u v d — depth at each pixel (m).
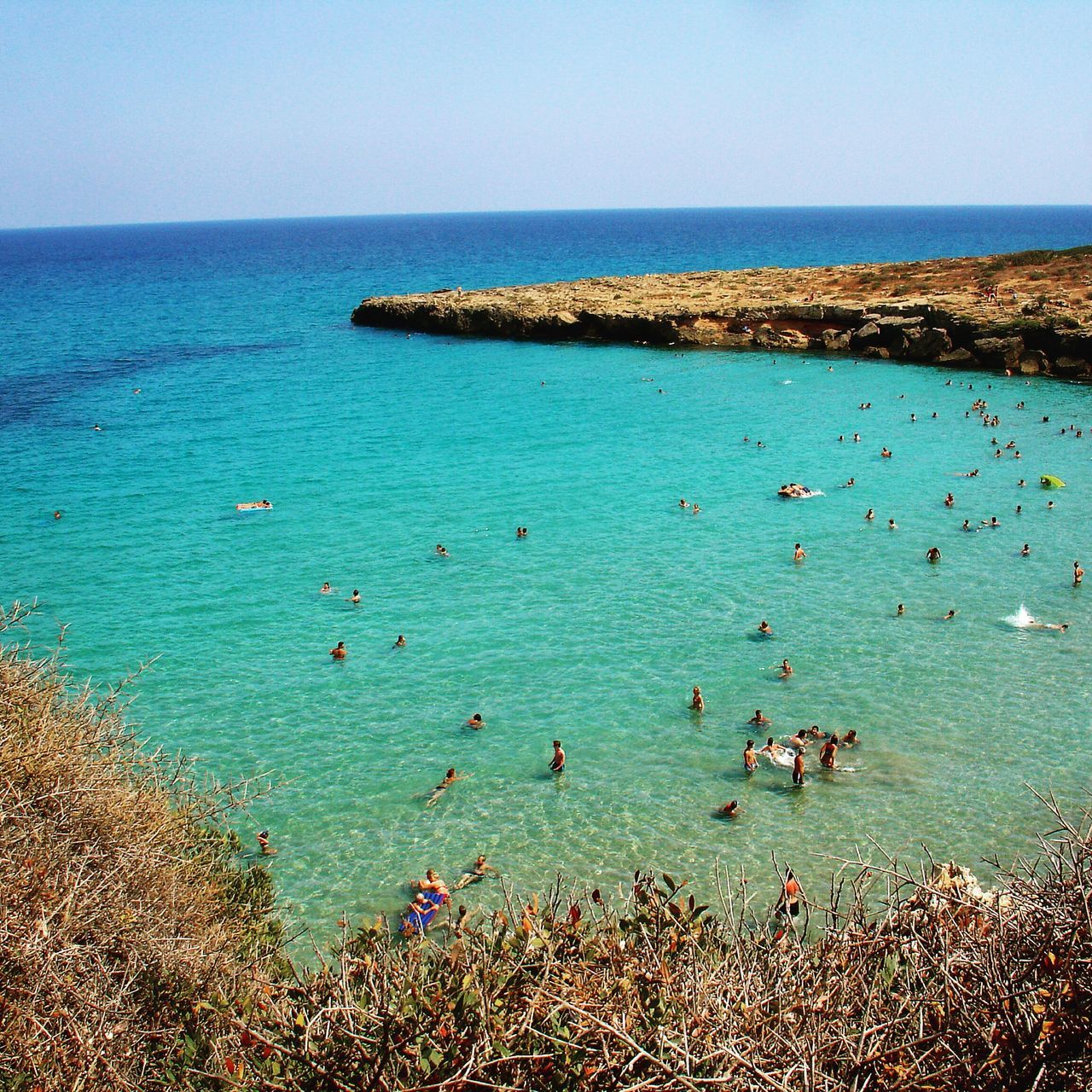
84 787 10.71
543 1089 7.04
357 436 59.66
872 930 8.34
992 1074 6.76
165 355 93.12
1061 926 7.23
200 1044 9.07
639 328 93.25
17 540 40.59
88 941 9.54
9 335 109.50
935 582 34.50
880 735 24.28
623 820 21.33
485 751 24.28
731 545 39.03
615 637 30.62
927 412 62.31
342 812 21.84
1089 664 27.67
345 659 29.44
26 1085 8.16
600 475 50.06
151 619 32.53
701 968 7.73
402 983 8.11
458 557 38.31
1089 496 44.16
